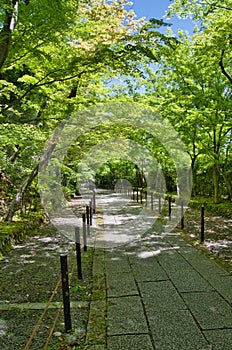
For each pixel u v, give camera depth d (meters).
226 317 3.60
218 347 3.01
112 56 5.46
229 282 4.70
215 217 11.09
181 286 4.58
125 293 4.36
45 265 5.70
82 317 3.66
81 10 6.62
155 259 6.05
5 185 9.68
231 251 6.45
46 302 4.09
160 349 2.99
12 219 8.92
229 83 9.99
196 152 14.06
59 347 3.05
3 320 3.61
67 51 6.30
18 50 5.69
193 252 6.50
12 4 4.89
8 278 5.00
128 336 3.22
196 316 3.63
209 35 8.05
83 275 5.19
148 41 5.59
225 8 7.28
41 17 5.06
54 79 6.28
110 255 6.45
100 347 3.04
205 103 10.05
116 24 6.64
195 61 9.47
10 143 6.39
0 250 6.30
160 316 3.65
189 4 8.15
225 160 12.13
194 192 16.67
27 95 7.28
